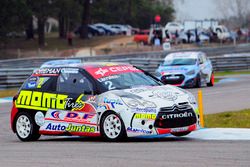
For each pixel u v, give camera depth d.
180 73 61.53
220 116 35.31
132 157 22.59
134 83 28.78
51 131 29.77
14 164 22.42
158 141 27.53
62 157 23.55
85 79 28.92
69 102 29.06
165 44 111.50
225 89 59.31
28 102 30.67
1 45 150.88
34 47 162.50
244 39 173.75
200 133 30.02
